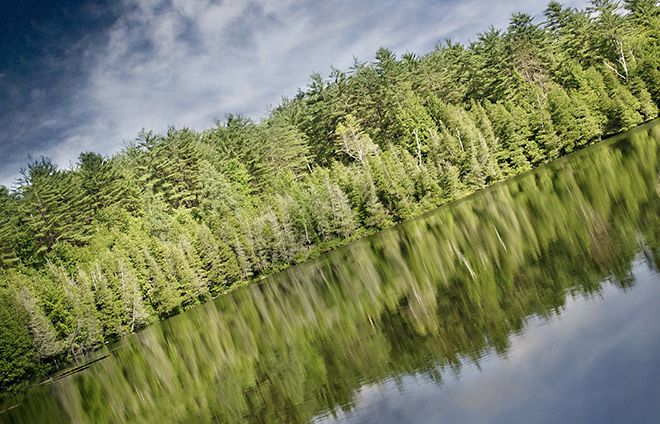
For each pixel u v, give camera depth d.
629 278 18.05
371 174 88.88
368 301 33.16
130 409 29.70
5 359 60.94
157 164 117.88
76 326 71.50
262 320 43.78
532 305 19.36
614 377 12.46
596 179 43.41
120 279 80.88
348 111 117.31
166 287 83.31
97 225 100.19
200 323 58.22
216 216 98.69
